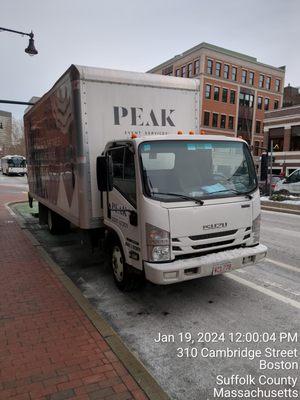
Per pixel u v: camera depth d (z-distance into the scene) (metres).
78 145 5.71
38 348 3.79
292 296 5.46
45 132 8.56
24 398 3.02
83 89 5.62
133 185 4.73
